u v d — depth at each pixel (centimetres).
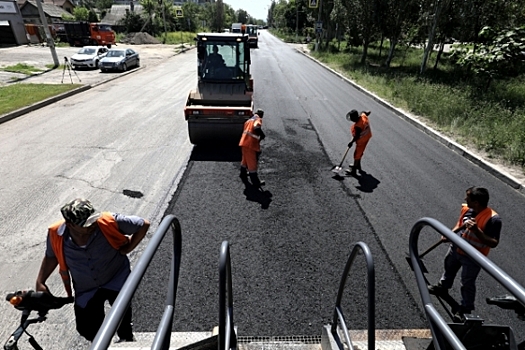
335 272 445
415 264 212
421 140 992
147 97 1457
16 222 548
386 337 349
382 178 736
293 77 2097
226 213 581
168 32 6062
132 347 297
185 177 712
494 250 500
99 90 1602
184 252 475
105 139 930
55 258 281
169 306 187
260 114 689
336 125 1118
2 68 2062
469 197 355
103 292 289
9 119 1105
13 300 255
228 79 952
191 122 820
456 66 2123
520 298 133
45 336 347
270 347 323
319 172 757
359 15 2534
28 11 4641
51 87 1564
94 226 262
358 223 563
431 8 1962
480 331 193
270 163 798
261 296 401
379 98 1504
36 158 796
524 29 1335
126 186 671
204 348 282
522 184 691
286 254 479
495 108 1148
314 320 371
